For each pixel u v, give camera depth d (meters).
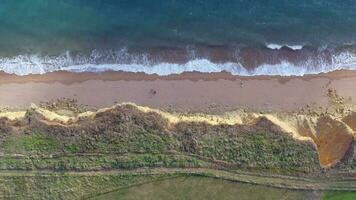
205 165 31.45
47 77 34.28
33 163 31.14
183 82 34.53
